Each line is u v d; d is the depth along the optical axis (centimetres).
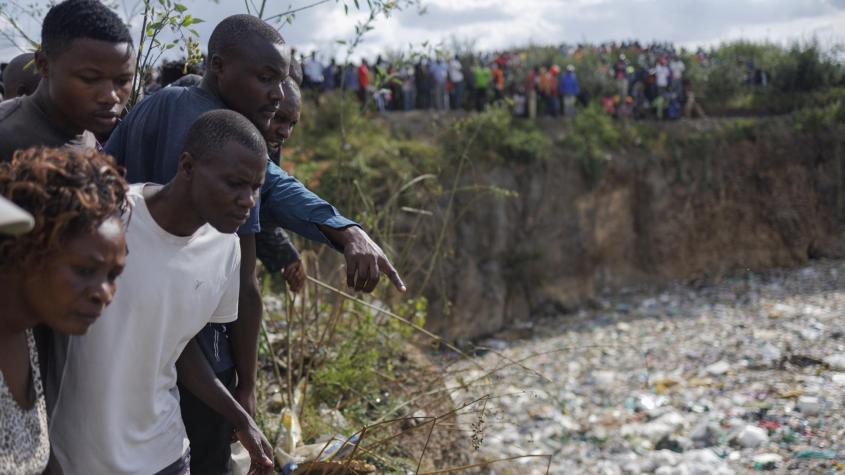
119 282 226
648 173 2347
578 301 2188
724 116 2716
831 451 674
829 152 2608
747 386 938
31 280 179
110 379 228
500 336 1934
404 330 674
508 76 2369
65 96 245
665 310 1991
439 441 550
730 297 2091
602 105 2467
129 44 251
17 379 190
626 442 796
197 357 268
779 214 2522
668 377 1062
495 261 2034
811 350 1080
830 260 2522
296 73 378
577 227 2219
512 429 838
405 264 777
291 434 469
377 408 566
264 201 305
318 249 865
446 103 2222
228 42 288
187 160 230
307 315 636
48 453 203
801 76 2833
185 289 235
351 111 1916
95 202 180
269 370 589
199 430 296
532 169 2131
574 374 1189
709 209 2444
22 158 182
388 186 1653
